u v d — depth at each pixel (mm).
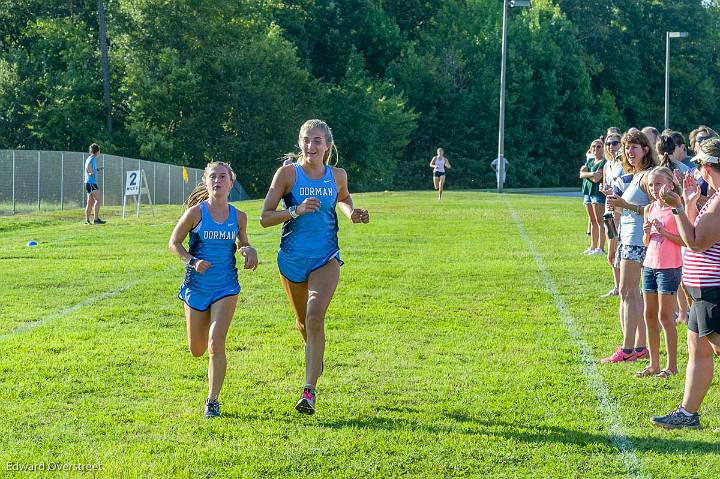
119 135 72812
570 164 102250
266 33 81188
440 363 11094
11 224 31547
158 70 73125
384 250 22953
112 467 7426
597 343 12234
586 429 8523
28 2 75875
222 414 8961
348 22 92625
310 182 9562
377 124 83938
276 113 74938
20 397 9500
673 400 9523
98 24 74938
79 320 13742
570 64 100500
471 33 98062
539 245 24172
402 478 7270
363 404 9312
